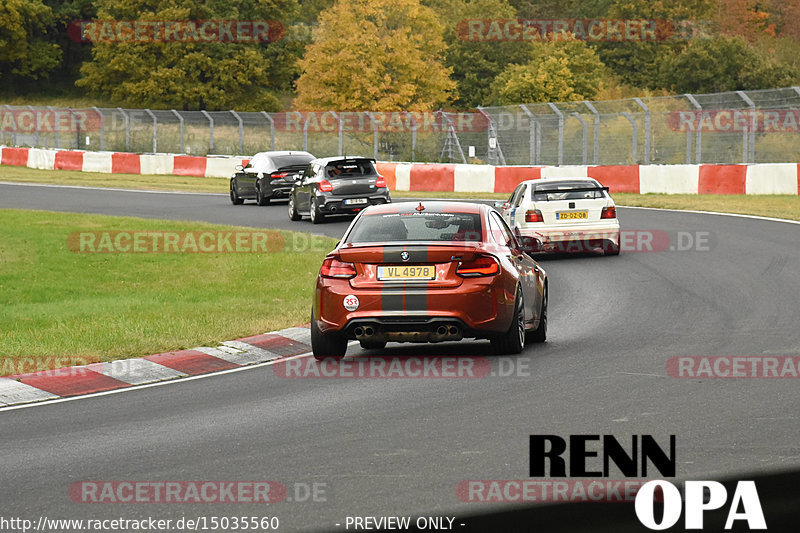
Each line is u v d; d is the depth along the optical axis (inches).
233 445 965.2
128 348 1475.1
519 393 1161.4
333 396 1180.5
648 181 4323.3
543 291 1550.2
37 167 6550.2
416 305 1339.8
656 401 1098.7
